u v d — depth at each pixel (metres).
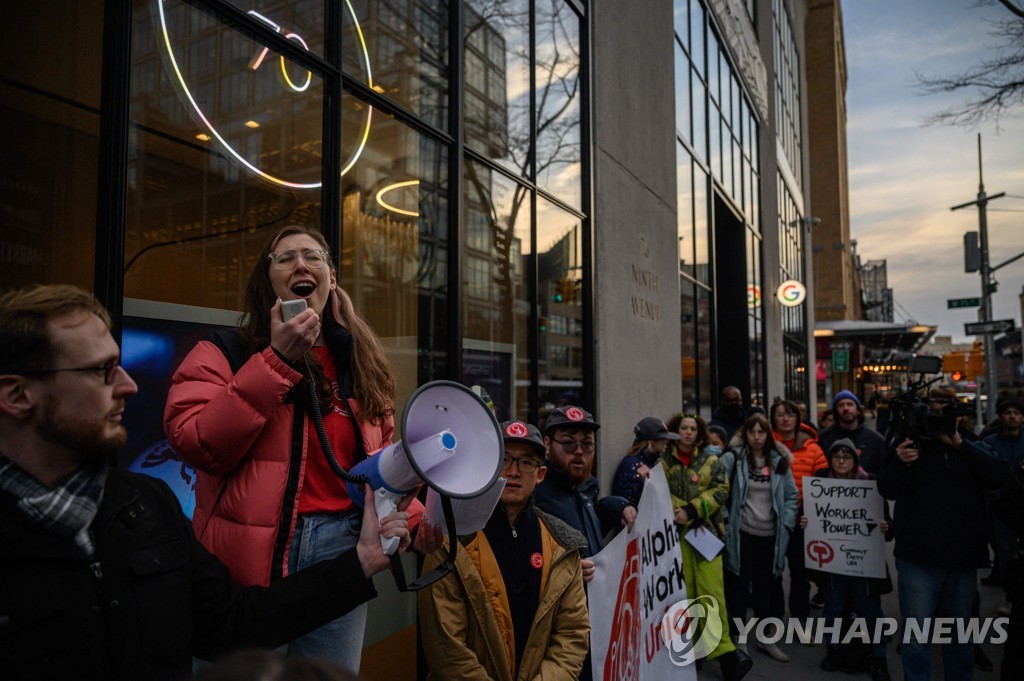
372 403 1.98
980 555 4.59
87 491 1.27
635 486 5.05
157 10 2.83
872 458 6.91
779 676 5.33
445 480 1.61
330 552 1.85
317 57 3.62
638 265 7.97
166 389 2.95
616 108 7.55
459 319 4.76
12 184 2.46
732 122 13.77
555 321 6.26
